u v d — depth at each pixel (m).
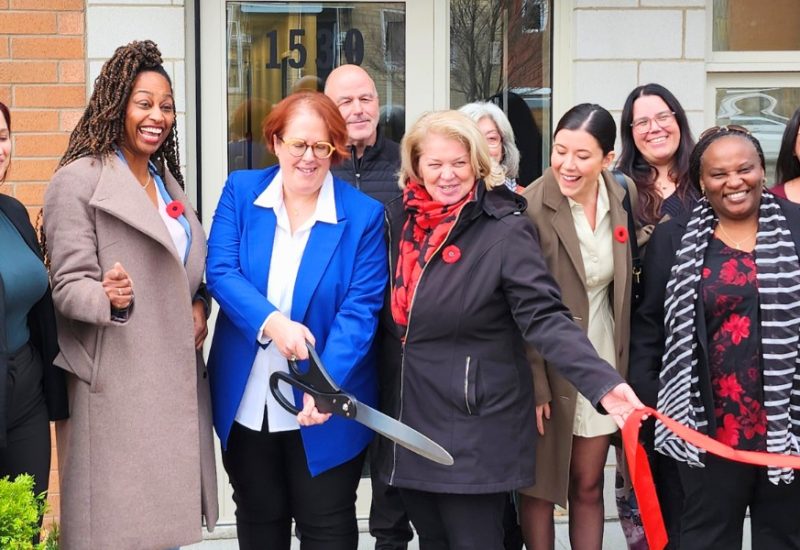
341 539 3.37
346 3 5.00
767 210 3.28
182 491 3.18
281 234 3.29
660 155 4.11
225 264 3.25
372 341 3.24
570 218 3.42
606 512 5.00
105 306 3.01
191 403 3.21
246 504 3.43
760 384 3.21
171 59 4.68
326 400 3.03
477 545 3.09
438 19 5.04
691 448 3.25
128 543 3.12
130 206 3.13
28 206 4.66
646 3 4.85
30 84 4.62
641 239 3.74
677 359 3.28
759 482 3.28
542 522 3.63
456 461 3.04
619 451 4.16
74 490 3.16
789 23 5.17
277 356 3.26
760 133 5.20
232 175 3.40
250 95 4.97
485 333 3.08
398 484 3.10
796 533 3.30
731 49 5.18
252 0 4.92
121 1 4.63
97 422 3.14
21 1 4.59
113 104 3.17
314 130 3.15
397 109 5.07
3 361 3.00
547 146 5.07
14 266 3.10
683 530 3.42
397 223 3.28
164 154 3.44
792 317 3.18
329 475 3.30
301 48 4.99
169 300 3.19
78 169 3.14
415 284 3.11
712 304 3.24
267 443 3.34
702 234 3.31
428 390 3.08
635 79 4.87
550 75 5.00
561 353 2.94
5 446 3.04
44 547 2.84
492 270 3.04
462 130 3.07
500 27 5.06
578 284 3.42
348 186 3.37
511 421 3.08
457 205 3.11
